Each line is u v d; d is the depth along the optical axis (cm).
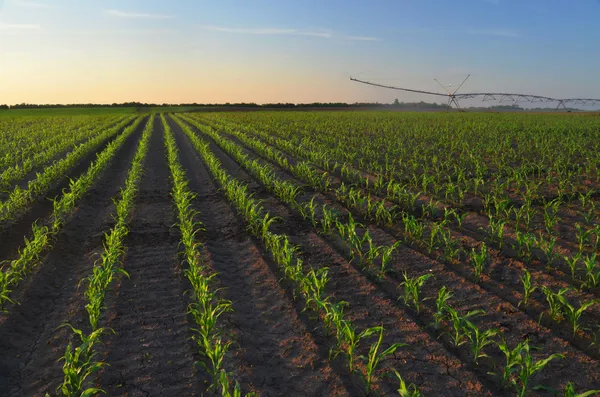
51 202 1366
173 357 569
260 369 542
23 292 740
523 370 444
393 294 711
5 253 937
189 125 4972
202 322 561
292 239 986
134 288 768
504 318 621
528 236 793
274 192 1411
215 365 504
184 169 1969
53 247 939
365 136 2981
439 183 1448
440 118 5088
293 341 598
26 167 1852
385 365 534
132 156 2469
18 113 9600
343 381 511
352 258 856
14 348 597
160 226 1118
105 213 1263
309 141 2612
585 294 666
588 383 486
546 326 597
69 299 736
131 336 619
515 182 1416
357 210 1170
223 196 1418
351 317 646
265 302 712
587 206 1105
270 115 6606
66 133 3550
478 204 1176
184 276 811
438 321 600
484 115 6194
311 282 663
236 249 946
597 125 3547
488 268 780
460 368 522
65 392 465
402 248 897
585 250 832
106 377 531
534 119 4734
